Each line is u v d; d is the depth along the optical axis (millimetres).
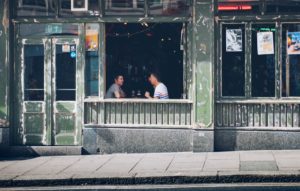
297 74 15266
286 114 15156
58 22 15938
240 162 13500
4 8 15805
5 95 15836
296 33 15250
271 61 15305
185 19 15461
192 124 15445
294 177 11914
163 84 15703
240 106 15289
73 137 15953
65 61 15961
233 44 15359
